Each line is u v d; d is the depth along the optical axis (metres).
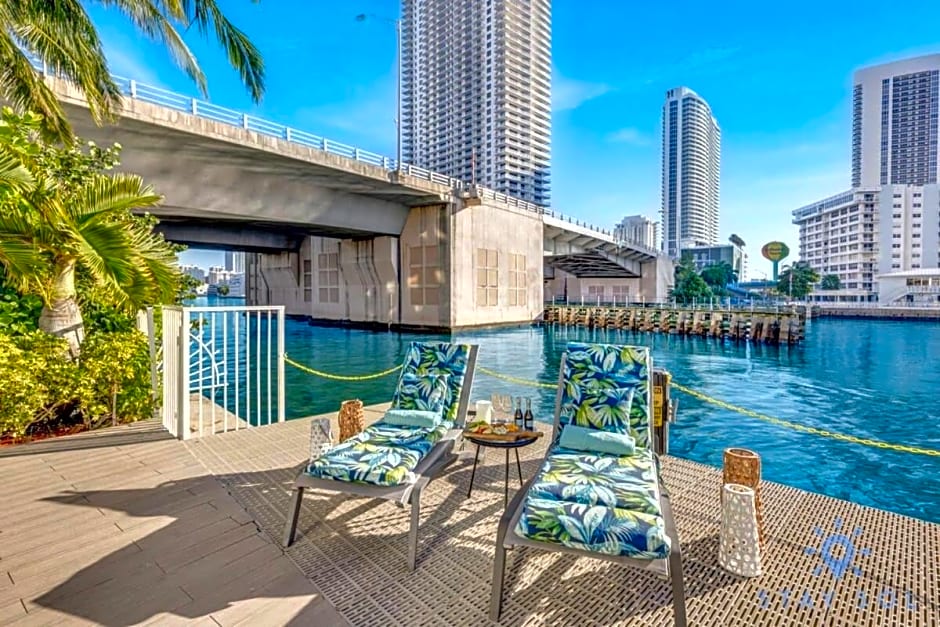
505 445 3.23
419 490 2.78
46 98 6.31
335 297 30.48
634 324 29.52
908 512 5.59
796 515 3.19
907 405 10.95
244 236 30.20
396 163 21.50
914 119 79.69
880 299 52.41
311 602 2.31
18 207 4.22
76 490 3.55
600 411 3.42
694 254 92.38
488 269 27.73
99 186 4.89
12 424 4.49
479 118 75.12
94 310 6.02
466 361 4.02
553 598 2.35
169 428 5.13
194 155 16.12
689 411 10.16
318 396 11.54
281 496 3.49
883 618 2.19
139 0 6.63
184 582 2.45
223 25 7.16
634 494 2.51
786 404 11.06
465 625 2.17
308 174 19.09
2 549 2.72
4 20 5.87
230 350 18.17
